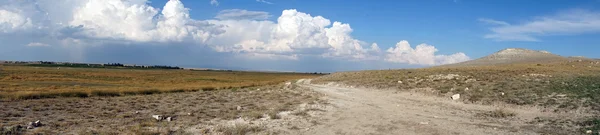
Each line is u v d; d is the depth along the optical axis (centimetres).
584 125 1748
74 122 1852
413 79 4669
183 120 1998
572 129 1675
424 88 3775
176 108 2567
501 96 2875
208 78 12300
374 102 3003
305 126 1844
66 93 3756
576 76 4166
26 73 10644
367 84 4747
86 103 2931
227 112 2341
